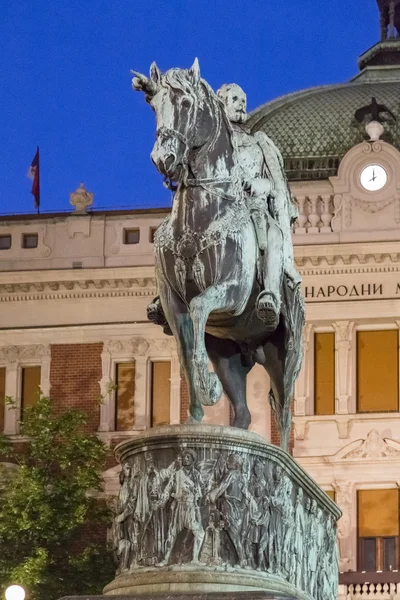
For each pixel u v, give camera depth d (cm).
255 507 1358
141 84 1462
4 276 5194
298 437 4950
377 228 5047
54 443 4509
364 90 5616
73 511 4203
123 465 1388
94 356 5141
